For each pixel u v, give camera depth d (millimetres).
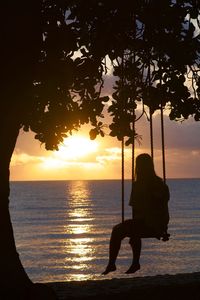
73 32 7418
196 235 88250
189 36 7793
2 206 6125
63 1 7371
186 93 8461
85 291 7504
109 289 7598
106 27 7461
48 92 8125
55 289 7641
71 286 7879
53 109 8547
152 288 7605
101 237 87562
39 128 8695
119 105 8656
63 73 7562
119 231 7145
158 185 7066
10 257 6121
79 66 7777
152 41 7785
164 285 7758
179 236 87312
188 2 7684
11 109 6059
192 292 7598
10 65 5977
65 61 7527
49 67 7500
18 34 5953
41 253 70188
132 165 7242
